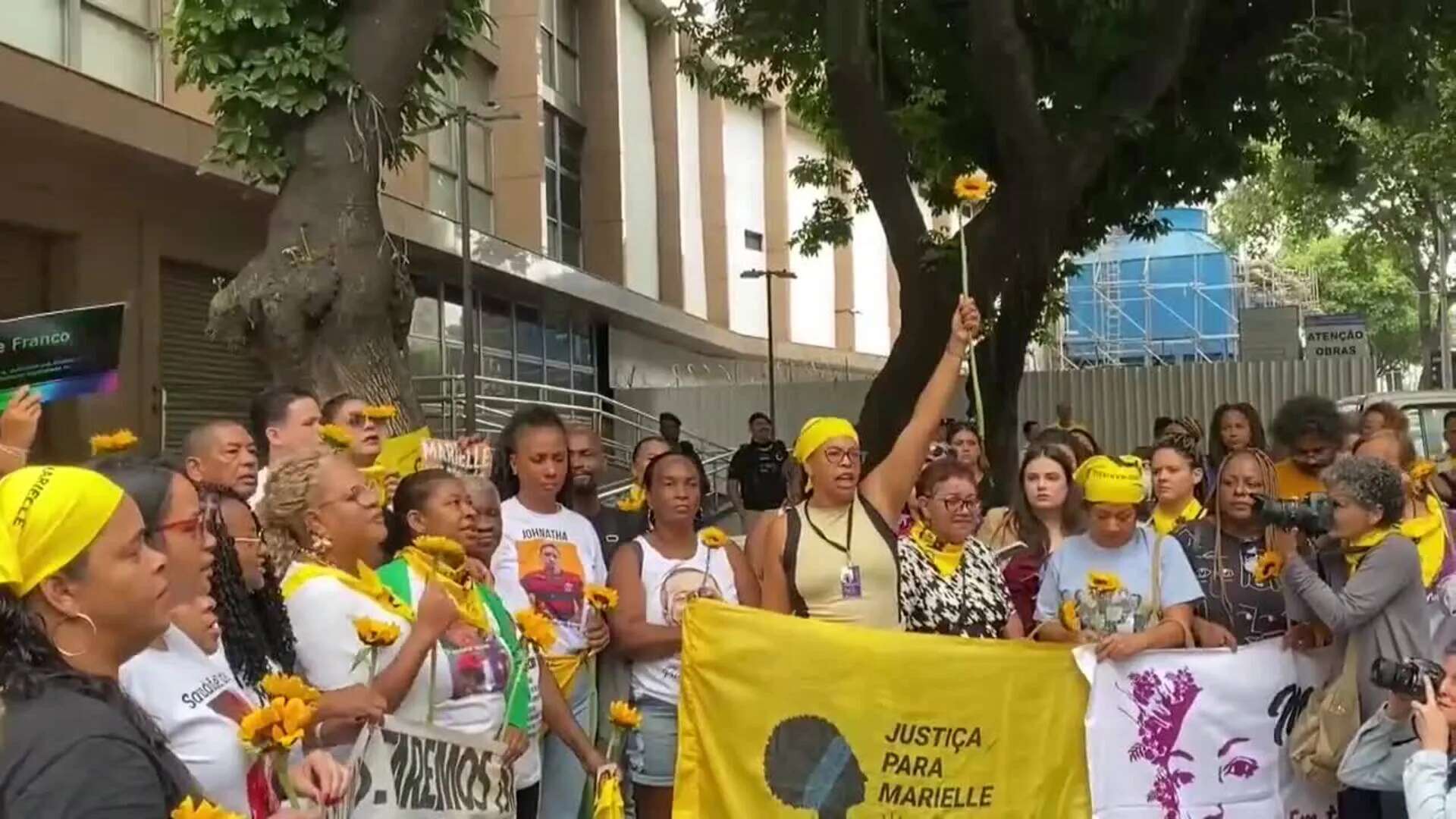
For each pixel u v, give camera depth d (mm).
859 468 4707
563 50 26812
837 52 11672
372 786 3434
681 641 4793
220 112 7695
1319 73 11711
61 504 2166
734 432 26516
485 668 3867
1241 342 22656
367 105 7465
